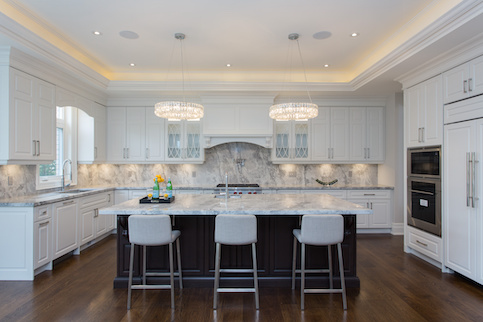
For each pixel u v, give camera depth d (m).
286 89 4.88
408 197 4.11
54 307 2.60
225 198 3.50
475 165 2.94
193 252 3.08
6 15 2.67
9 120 3.12
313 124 5.48
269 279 3.07
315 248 3.08
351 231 3.05
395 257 3.99
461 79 3.12
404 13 3.00
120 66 4.64
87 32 3.41
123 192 5.28
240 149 5.76
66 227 3.79
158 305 2.66
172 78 4.99
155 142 5.43
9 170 3.64
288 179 5.78
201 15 3.01
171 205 2.96
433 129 3.57
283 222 3.10
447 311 2.55
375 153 5.51
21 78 3.29
